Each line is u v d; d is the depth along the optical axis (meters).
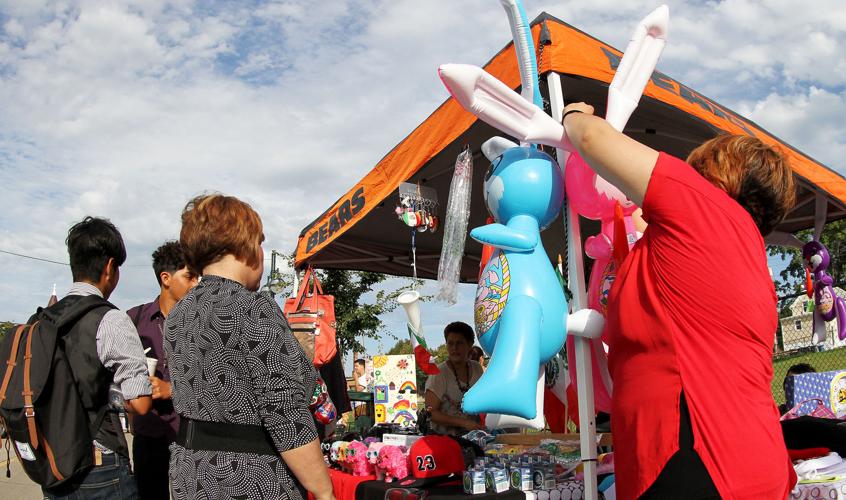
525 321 2.16
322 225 5.17
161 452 3.35
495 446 3.50
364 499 3.04
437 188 5.13
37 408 2.34
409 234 6.12
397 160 4.26
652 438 1.58
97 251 2.67
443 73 2.08
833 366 7.02
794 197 1.79
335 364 5.14
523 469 2.64
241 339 1.81
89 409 2.44
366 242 6.31
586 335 2.24
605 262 2.50
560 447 3.17
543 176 2.36
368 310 12.52
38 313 2.57
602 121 1.81
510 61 3.02
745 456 1.49
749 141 1.79
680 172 1.64
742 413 1.52
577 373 2.28
